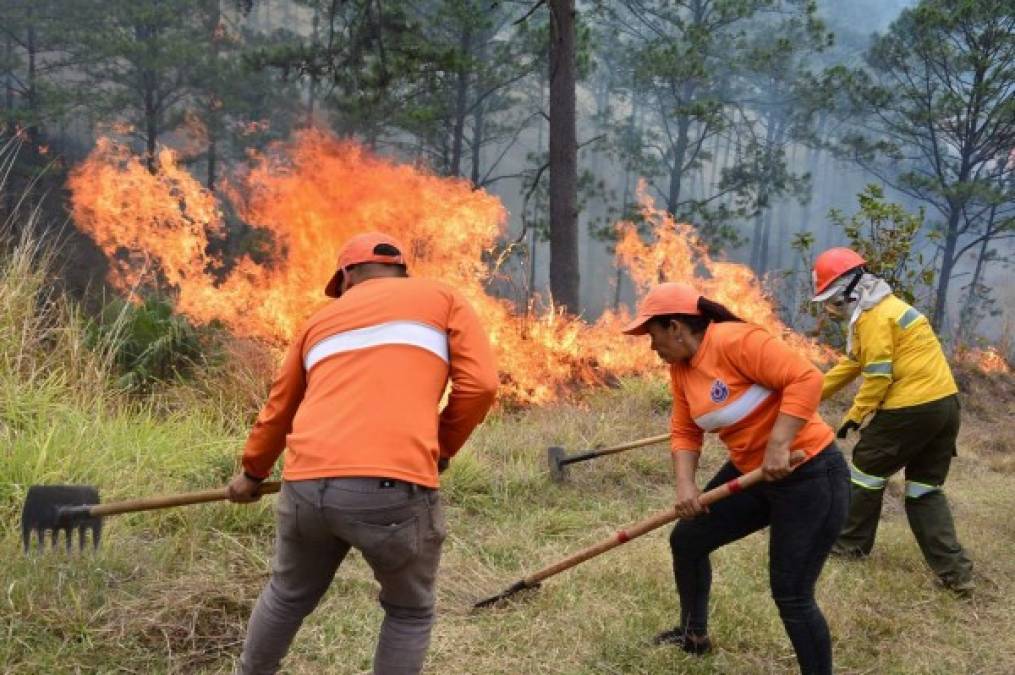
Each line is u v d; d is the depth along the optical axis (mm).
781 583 3154
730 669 3455
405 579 2520
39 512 3080
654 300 3178
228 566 3834
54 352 5645
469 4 20953
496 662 3328
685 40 24703
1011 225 25406
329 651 3258
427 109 19656
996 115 23781
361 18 14969
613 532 4941
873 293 4570
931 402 4477
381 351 2496
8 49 29297
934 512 4508
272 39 29156
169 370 6711
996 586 4570
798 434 3131
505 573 4191
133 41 26344
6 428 4531
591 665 3398
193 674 3049
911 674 3514
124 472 4418
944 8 24078
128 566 3631
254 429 2707
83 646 3070
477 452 5973
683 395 3367
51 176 27438
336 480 2357
